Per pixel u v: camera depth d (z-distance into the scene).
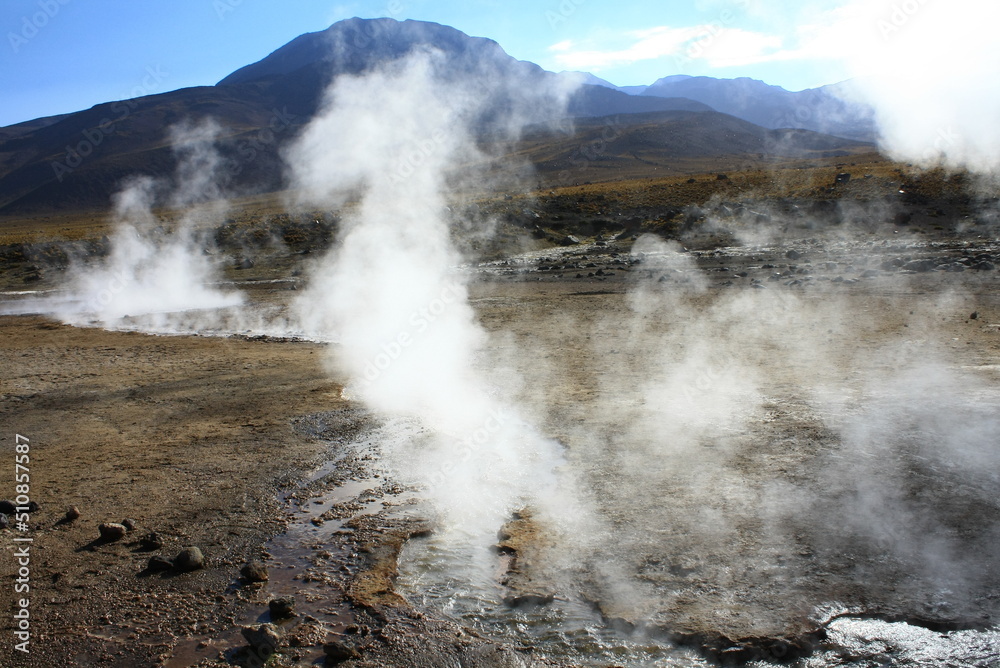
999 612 5.94
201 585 7.02
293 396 13.43
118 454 10.73
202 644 6.11
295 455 10.30
